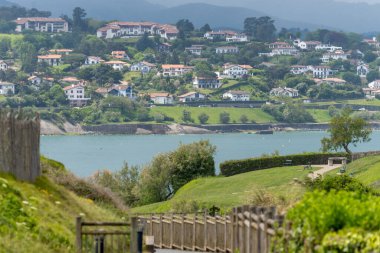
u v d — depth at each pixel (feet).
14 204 197.36
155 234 327.26
